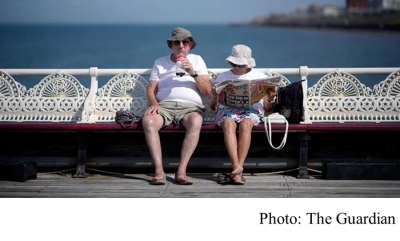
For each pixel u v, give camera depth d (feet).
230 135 21.06
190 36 22.09
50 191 20.27
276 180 21.70
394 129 21.72
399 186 20.80
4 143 23.04
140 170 23.39
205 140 22.63
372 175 21.58
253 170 23.02
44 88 23.54
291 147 22.48
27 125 22.15
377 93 23.08
